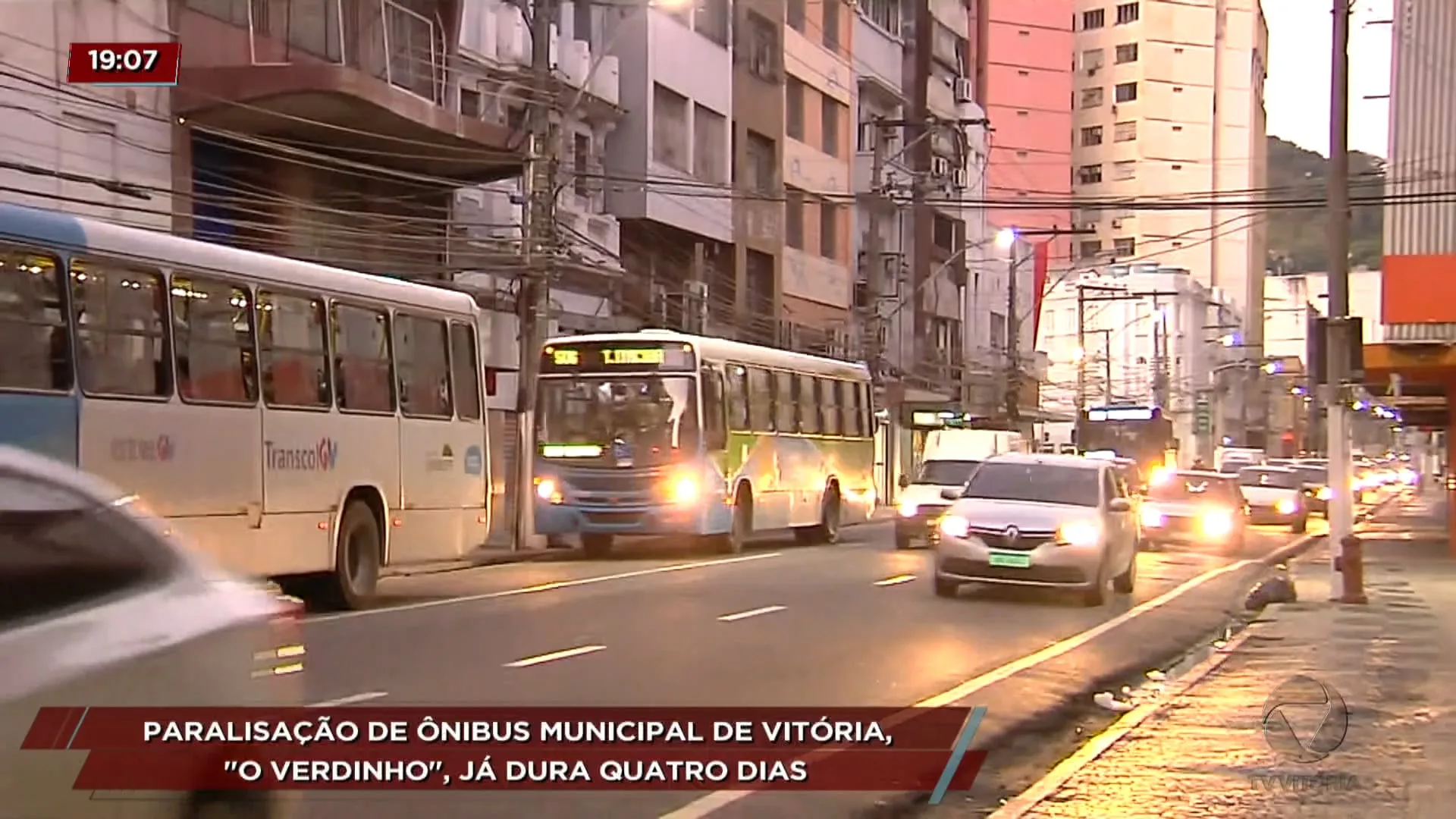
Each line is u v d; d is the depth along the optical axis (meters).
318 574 17.19
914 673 13.41
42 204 22.11
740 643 15.03
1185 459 95.38
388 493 18.25
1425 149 29.03
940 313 64.94
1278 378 116.56
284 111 25.48
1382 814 8.50
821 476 32.97
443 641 14.66
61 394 13.45
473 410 20.34
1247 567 29.36
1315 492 54.66
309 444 16.77
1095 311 91.06
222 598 5.81
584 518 27.00
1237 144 112.69
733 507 28.42
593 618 16.89
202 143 26.02
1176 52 110.69
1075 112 113.12
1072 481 20.94
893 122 49.22
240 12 26.08
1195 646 16.98
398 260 29.58
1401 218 29.00
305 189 28.05
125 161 23.73
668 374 27.17
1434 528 48.88
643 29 40.31
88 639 5.07
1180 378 91.88
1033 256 68.38
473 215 32.84
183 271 15.10
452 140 28.03
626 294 40.19
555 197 28.70
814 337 51.25
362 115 25.97
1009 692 12.73
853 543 33.38
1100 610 19.67
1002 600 20.19
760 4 48.19
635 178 38.56
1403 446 156.00
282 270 16.58
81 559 5.27
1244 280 113.19
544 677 12.38
